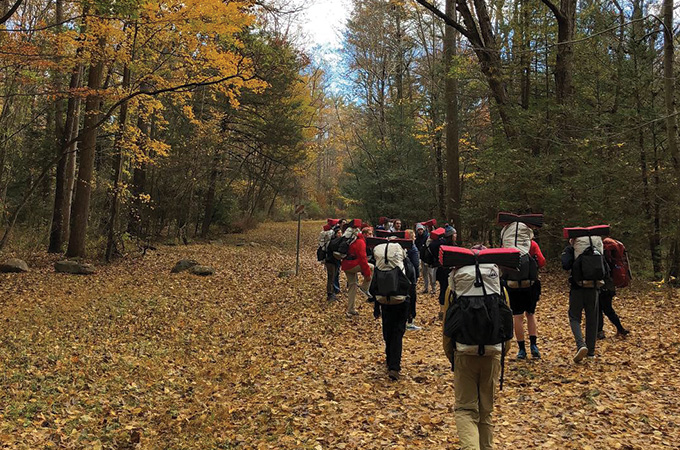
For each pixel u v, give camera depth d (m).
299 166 35.34
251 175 33.72
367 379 6.88
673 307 10.46
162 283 14.27
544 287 13.62
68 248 17.19
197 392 6.94
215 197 31.62
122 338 9.56
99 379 7.37
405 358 7.86
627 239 13.68
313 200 55.69
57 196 18.16
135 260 18.05
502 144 17.22
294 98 31.78
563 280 14.34
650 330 8.66
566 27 15.99
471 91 24.33
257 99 27.58
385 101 34.59
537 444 4.66
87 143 17.03
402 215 28.89
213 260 19.81
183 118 25.08
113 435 5.59
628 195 13.47
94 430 5.72
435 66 27.19
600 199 13.89
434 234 9.25
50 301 11.70
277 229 38.84
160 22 12.23
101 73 16.83
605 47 16.05
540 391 6.05
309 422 5.57
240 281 15.48
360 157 33.12
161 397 6.80
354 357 8.05
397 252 6.94
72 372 7.59
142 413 6.29
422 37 30.22
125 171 19.20
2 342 8.76
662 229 13.52
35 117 19.67
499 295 4.13
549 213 15.08
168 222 25.64
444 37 25.50
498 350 4.05
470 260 4.16
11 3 14.95
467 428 3.99
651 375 6.34
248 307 12.21
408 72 34.38
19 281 13.42
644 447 4.46
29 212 21.03
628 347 7.66
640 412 5.23
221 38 13.08
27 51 12.61
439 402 5.90
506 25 18.08
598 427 4.95
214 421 5.90
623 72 14.02
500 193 16.84
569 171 14.96
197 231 30.50
